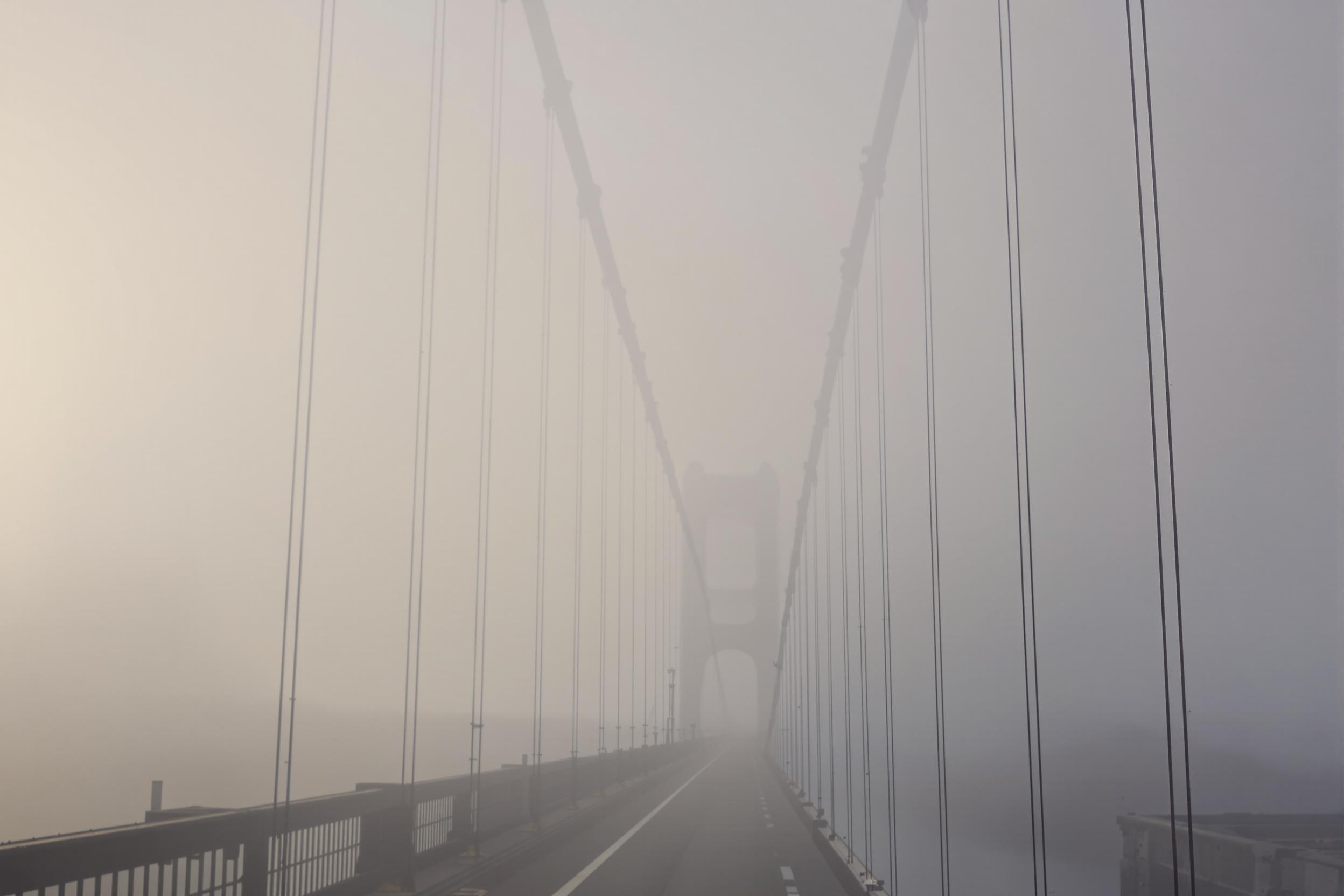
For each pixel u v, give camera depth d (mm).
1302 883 7953
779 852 13750
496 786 12906
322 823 7332
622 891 9453
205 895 5746
